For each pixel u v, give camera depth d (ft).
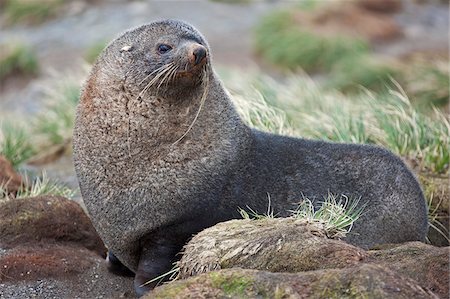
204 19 293.02
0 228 83.15
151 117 72.69
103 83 74.38
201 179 73.20
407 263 62.03
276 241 65.92
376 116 117.39
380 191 80.69
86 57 237.25
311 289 56.13
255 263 65.62
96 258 82.89
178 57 71.20
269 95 132.46
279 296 56.18
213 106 75.10
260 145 78.18
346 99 141.90
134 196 72.49
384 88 193.06
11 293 74.49
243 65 247.70
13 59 237.66
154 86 72.49
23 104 195.83
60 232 84.69
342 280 55.83
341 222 72.59
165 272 73.46
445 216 95.30
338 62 237.86
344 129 110.83
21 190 101.04
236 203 75.05
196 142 73.46
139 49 74.23
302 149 80.02
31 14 300.81
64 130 142.41
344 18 271.28
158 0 311.68
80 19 296.92
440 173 104.58
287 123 111.96
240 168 75.66
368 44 254.68
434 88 169.48
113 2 309.42
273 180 77.15
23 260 78.28
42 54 263.49
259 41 255.91
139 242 74.38
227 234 69.00
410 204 82.02
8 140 124.06
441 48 259.39
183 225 73.41
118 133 72.95
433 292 58.90
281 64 248.32
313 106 130.93
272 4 316.19
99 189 73.56
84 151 74.23
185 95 72.74
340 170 80.07
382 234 81.00
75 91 156.87
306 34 250.78
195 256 68.54
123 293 75.77
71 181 113.91
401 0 297.33
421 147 109.60
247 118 108.78
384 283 54.80
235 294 57.31
